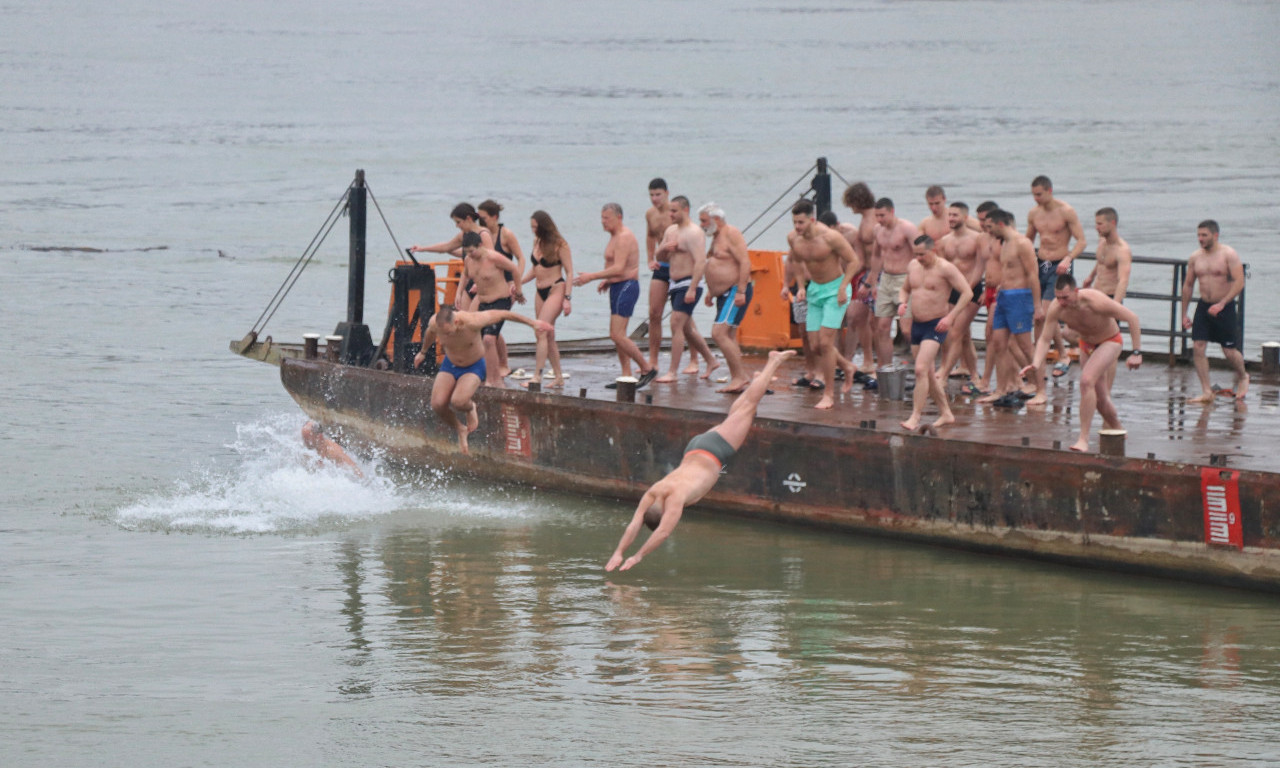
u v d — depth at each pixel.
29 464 66.12
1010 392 58.66
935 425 53.72
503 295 63.62
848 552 51.88
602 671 40.53
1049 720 36.62
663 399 59.91
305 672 40.69
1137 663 40.59
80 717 37.44
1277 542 43.47
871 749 35.00
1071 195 193.12
